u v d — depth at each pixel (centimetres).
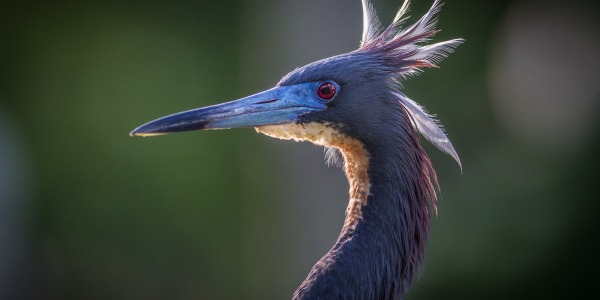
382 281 587
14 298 1752
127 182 1811
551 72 1825
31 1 1923
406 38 616
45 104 1897
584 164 1666
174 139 1766
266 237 1569
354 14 1436
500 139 1711
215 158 1753
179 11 1878
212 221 1750
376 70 604
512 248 1587
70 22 1914
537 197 1623
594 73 1834
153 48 1875
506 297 1570
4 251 1734
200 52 1855
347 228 598
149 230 1791
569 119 1800
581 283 1572
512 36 1784
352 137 599
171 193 1777
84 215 1828
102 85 1888
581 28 1852
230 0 1847
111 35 1911
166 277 1794
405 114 603
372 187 595
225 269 1736
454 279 1576
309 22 1443
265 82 1630
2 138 1811
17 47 1923
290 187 1490
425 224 606
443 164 1631
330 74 602
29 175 1833
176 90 1839
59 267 1825
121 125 1852
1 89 1902
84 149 1856
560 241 1584
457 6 1756
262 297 1597
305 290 580
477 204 1619
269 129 611
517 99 1773
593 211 1602
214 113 608
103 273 1830
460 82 1719
